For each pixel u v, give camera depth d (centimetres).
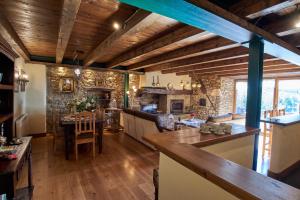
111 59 578
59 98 609
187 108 860
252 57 252
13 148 198
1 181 143
